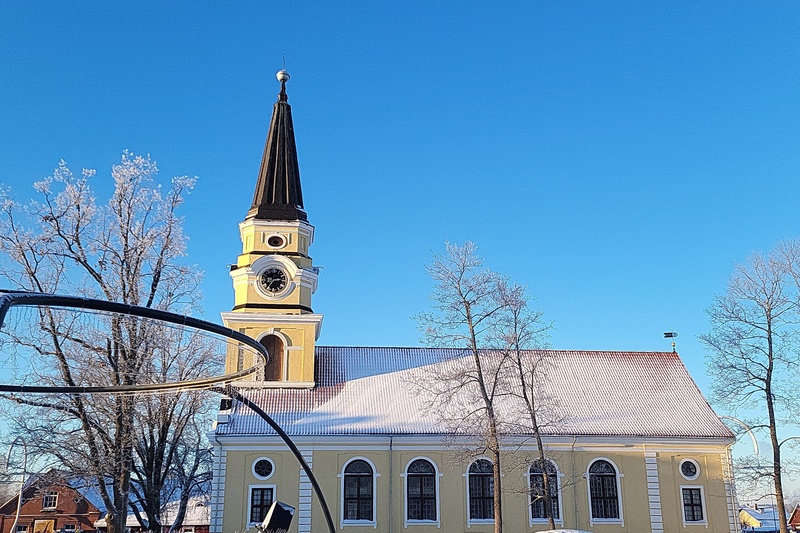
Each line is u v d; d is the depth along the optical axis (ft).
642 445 173.78
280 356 182.19
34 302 54.70
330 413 172.76
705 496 172.45
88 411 124.47
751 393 160.15
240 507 160.25
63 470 128.47
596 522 167.43
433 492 165.78
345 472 165.07
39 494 153.28
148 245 129.18
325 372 186.80
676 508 170.60
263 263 187.21
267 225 192.03
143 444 143.23
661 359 203.92
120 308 62.54
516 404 179.83
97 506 265.75
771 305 162.30
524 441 170.19
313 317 183.73
